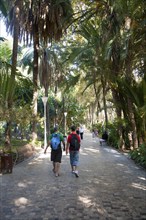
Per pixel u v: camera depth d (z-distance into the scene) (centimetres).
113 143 2494
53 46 2886
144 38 1102
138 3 920
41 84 2938
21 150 1524
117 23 1361
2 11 1694
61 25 1967
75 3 1991
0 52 3272
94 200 705
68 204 671
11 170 1102
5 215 593
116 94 1900
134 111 1723
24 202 689
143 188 841
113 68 1700
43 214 599
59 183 911
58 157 1043
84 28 1862
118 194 766
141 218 573
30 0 1909
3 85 1038
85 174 1081
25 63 2942
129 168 1238
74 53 2056
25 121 1444
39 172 1124
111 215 591
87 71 2625
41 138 2855
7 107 1284
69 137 1070
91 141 3366
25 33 1980
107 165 1330
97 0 1519
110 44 1460
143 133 1741
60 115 4278
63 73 3294
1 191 801
